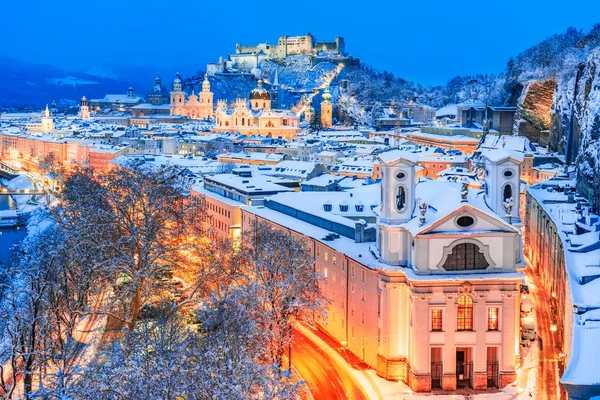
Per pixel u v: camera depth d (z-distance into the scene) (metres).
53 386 99.81
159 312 153.25
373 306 141.12
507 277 129.50
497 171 138.38
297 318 151.88
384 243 136.25
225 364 93.94
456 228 130.00
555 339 154.00
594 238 158.12
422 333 129.75
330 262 161.38
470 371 132.12
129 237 170.50
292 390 94.31
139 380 88.88
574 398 99.94
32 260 162.75
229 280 162.12
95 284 172.25
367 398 127.56
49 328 133.50
